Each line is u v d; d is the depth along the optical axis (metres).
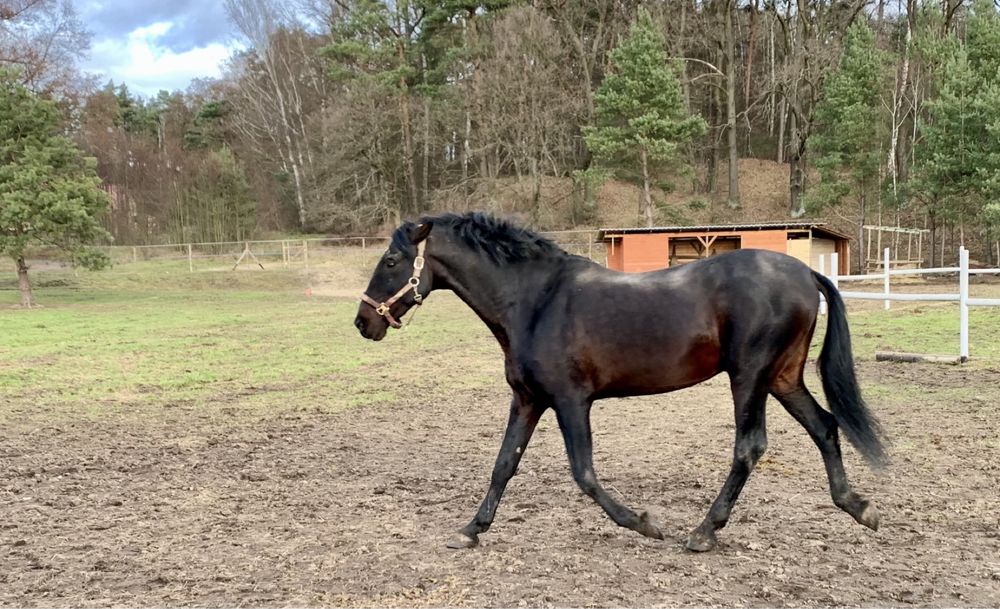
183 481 6.06
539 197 39.41
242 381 11.40
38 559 4.27
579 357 4.12
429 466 6.41
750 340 3.99
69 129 52.69
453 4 40.44
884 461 4.20
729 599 3.48
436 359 13.45
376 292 4.54
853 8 37.94
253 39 55.16
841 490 4.15
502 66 37.78
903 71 37.28
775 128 54.09
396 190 44.88
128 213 48.66
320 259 37.47
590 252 32.25
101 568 4.10
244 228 47.31
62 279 32.84
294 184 53.88
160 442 7.57
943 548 4.08
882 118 36.47
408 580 3.81
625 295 4.14
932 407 7.84
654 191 44.38
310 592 3.68
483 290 4.45
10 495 5.72
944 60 31.61
